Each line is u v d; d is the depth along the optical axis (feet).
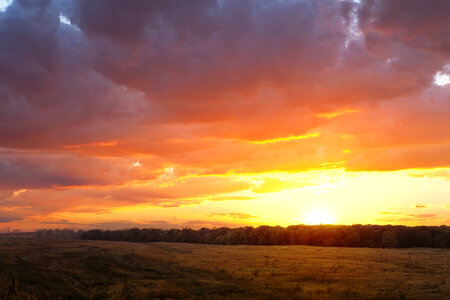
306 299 112.16
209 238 488.44
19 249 202.18
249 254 263.29
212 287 127.34
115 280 135.64
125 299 106.42
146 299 107.24
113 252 225.76
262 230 442.09
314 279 149.79
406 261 216.74
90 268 158.20
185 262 205.67
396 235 366.63
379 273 166.50
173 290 119.96
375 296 116.16
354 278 152.05
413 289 128.26
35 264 153.99
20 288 107.76
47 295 103.24
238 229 473.26
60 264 160.45
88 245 278.05
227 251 294.66
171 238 519.19
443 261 217.97
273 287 130.72
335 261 215.31
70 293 109.19
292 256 246.88
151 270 165.89
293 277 154.30
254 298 111.34
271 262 209.97
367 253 271.49
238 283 138.41
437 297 115.44
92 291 115.75
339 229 391.04
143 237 533.14
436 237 363.97
